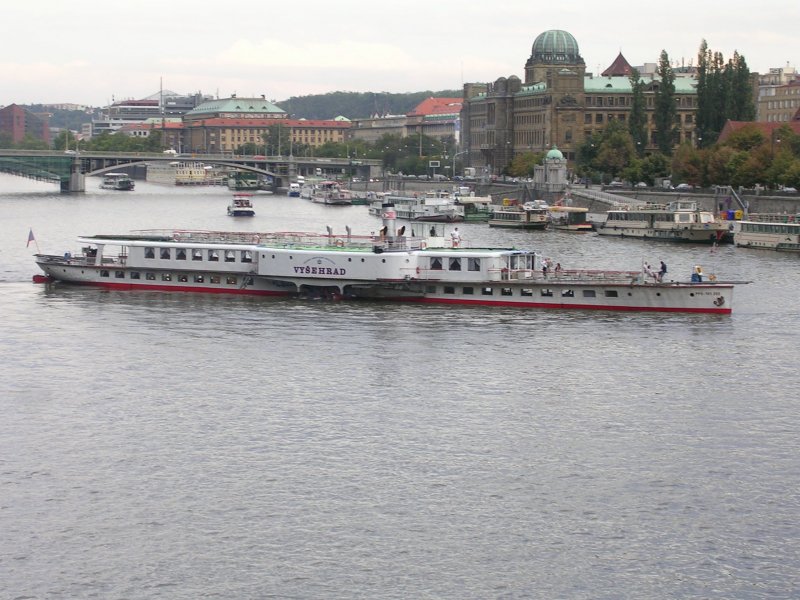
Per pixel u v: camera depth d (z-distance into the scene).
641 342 124.38
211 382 107.31
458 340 124.88
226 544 75.31
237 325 132.62
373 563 73.25
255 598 69.50
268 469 86.06
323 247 155.12
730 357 118.12
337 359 116.06
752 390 106.06
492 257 146.25
